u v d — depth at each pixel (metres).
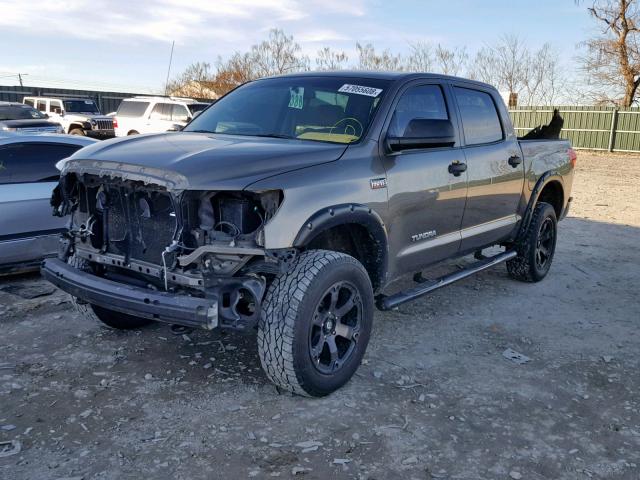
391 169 4.22
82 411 3.57
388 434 3.42
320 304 3.61
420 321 5.29
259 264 3.50
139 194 3.68
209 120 4.87
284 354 3.48
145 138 4.17
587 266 7.47
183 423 3.47
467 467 3.15
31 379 3.96
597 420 3.70
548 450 3.34
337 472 3.05
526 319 5.46
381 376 4.16
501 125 5.76
